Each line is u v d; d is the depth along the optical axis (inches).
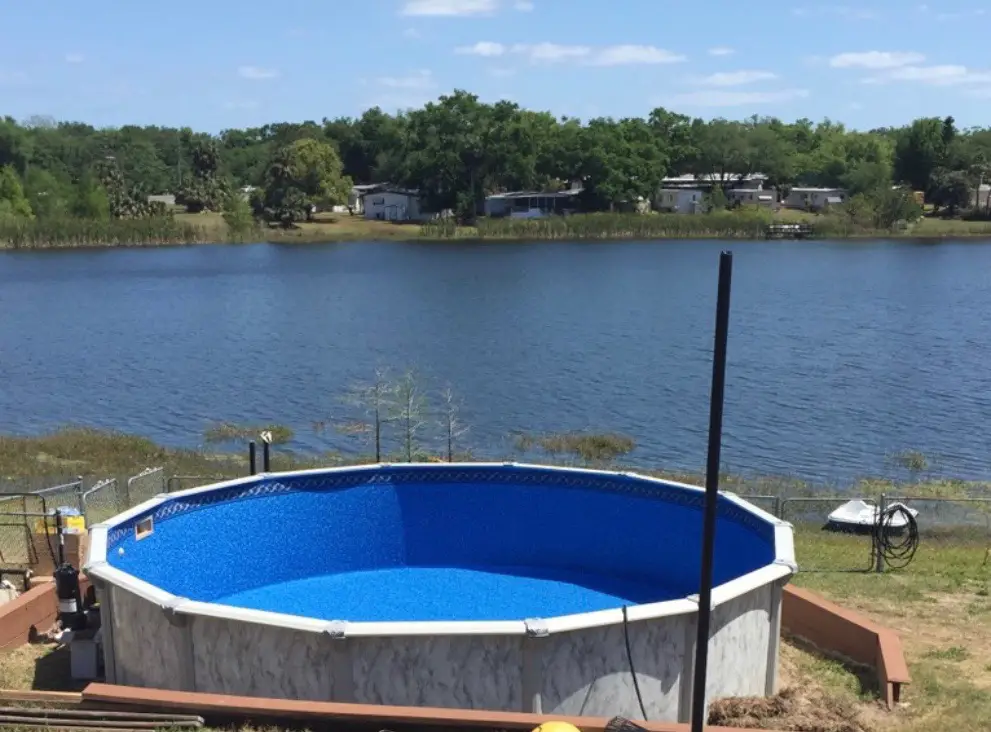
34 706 431.5
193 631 461.4
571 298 3073.3
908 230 5433.1
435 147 5728.3
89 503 931.3
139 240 5000.0
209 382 1879.9
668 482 691.4
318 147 5797.2
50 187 5625.0
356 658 435.2
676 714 458.6
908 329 2455.7
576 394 1742.1
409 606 652.1
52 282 3560.5
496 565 735.7
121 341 2359.7
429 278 3607.3
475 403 1669.5
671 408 1638.8
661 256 4362.7
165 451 1341.0
